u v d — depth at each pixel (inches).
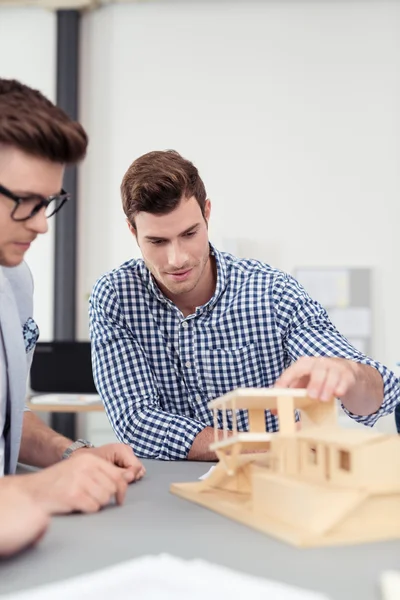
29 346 52.8
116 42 188.4
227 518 34.7
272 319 65.4
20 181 37.5
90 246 186.9
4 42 192.2
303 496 30.3
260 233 182.4
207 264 65.5
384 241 179.6
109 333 66.0
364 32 182.7
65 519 34.7
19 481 35.9
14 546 28.0
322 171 181.8
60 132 37.6
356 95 182.4
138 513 35.9
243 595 21.3
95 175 187.5
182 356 65.9
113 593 21.8
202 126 185.2
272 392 35.4
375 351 177.5
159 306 66.2
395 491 30.5
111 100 188.1
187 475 48.4
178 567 23.6
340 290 178.7
